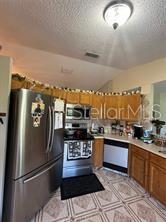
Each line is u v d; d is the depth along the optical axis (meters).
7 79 1.74
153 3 1.63
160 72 3.08
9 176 1.71
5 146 1.71
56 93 3.47
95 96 3.99
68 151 3.09
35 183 1.95
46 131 2.17
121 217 2.00
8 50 3.11
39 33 2.43
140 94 3.43
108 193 2.59
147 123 3.41
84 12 1.86
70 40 2.60
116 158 3.41
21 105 1.71
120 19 1.80
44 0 1.70
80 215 2.02
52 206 2.19
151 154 2.47
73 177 3.14
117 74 4.31
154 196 2.36
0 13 1.97
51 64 3.69
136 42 2.50
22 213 1.74
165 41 2.42
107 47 2.76
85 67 3.86
